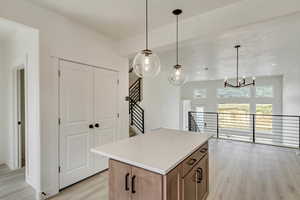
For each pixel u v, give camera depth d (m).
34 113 2.30
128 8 2.28
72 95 2.60
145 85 5.72
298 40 3.16
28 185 2.54
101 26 2.79
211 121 8.96
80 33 2.71
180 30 2.60
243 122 8.23
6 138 3.36
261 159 3.78
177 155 1.43
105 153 1.49
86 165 2.81
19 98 3.20
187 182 1.53
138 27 2.82
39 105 2.21
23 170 3.08
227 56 4.27
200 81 9.27
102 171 3.08
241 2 2.07
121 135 3.46
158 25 2.75
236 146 4.84
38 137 2.22
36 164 2.29
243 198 2.27
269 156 3.97
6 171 3.04
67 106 2.53
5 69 3.31
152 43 2.92
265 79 7.65
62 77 2.46
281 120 6.75
